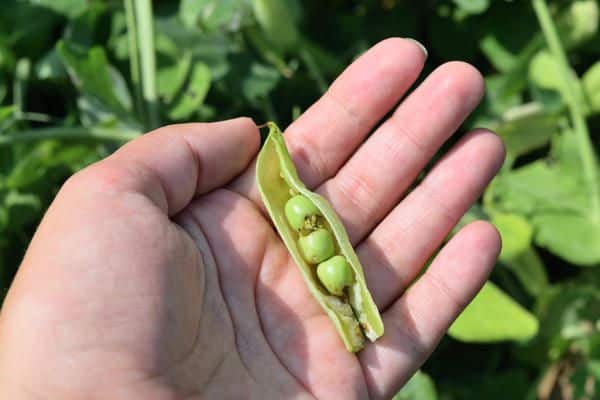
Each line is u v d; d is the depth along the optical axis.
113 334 0.25
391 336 0.31
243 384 0.28
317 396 0.29
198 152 0.30
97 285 0.25
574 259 0.41
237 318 0.29
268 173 0.31
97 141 0.40
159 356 0.25
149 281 0.26
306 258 0.31
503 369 0.43
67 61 0.37
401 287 0.32
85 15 0.42
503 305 0.37
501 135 0.43
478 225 0.31
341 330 0.29
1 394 0.25
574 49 0.46
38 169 0.41
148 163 0.28
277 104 0.44
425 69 0.45
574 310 0.41
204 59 0.42
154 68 0.39
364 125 0.33
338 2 0.46
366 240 0.32
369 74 0.32
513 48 0.44
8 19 0.42
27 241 0.42
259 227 0.31
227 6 0.41
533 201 0.42
